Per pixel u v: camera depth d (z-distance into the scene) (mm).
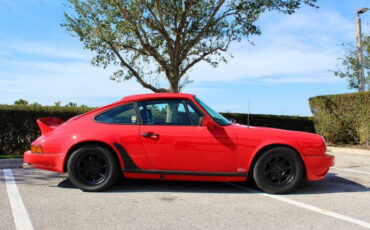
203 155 4797
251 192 4957
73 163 4809
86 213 3809
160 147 4816
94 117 5051
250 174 4969
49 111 9734
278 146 4844
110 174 4832
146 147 4836
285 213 3922
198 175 4824
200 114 4980
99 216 3701
